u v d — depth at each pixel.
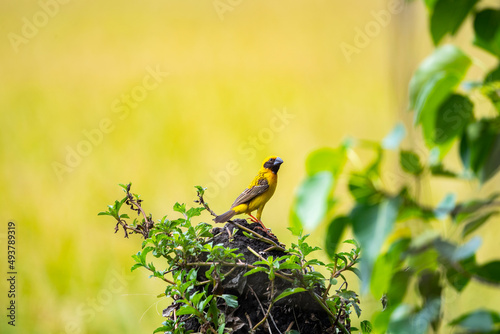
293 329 5.20
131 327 10.67
